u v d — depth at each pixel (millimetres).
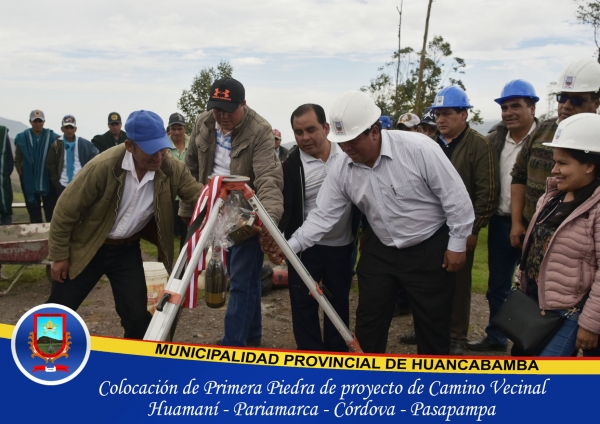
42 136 8578
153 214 3340
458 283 4316
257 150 3785
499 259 4328
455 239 3107
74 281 3262
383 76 22203
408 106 21484
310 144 3590
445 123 4172
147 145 2875
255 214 2844
